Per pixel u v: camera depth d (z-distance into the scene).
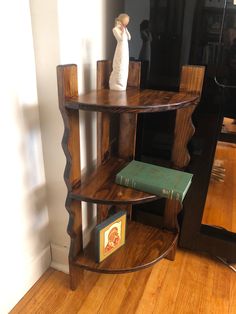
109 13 1.12
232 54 0.94
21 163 0.93
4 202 0.89
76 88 0.85
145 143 1.21
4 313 0.99
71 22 0.87
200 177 1.14
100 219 1.23
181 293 1.11
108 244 1.05
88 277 1.17
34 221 1.07
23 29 0.82
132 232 1.21
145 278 1.17
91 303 1.05
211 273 1.21
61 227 1.15
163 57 1.04
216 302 1.07
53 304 1.04
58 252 1.20
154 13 0.99
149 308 1.04
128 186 0.96
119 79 0.99
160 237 1.19
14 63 0.81
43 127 0.98
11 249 0.97
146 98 0.89
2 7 0.74
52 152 1.01
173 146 1.09
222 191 1.23
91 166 1.21
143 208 1.35
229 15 0.90
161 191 0.91
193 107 0.98
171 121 1.14
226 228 1.26
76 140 0.90
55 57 0.86
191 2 0.93
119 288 1.12
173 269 1.22
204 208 1.23
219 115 1.03
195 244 1.27
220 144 1.12
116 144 1.28
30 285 1.11
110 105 0.78
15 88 0.84
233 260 1.25
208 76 0.99
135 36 1.05
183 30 0.97
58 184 1.07
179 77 1.04
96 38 1.05
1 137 0.82
